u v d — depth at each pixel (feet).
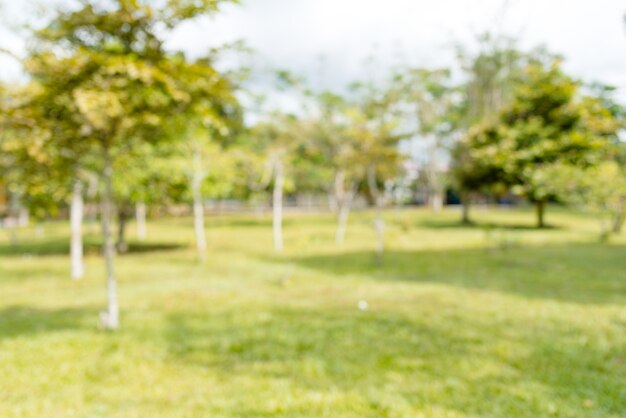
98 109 27.66
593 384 18.75
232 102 31.07
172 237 106.83
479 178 107.65
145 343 26.17
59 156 31.58
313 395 18.16
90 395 18.81
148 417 16.42
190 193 72.54
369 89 98.78
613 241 75.10
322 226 121.49
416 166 175.11
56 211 54.65
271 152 81.76
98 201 74.28
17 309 38.24
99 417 16.47
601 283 40.57
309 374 20.84
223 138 97.55
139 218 106.32
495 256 61.21
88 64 25.39
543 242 75.87
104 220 30.58
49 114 28.58
